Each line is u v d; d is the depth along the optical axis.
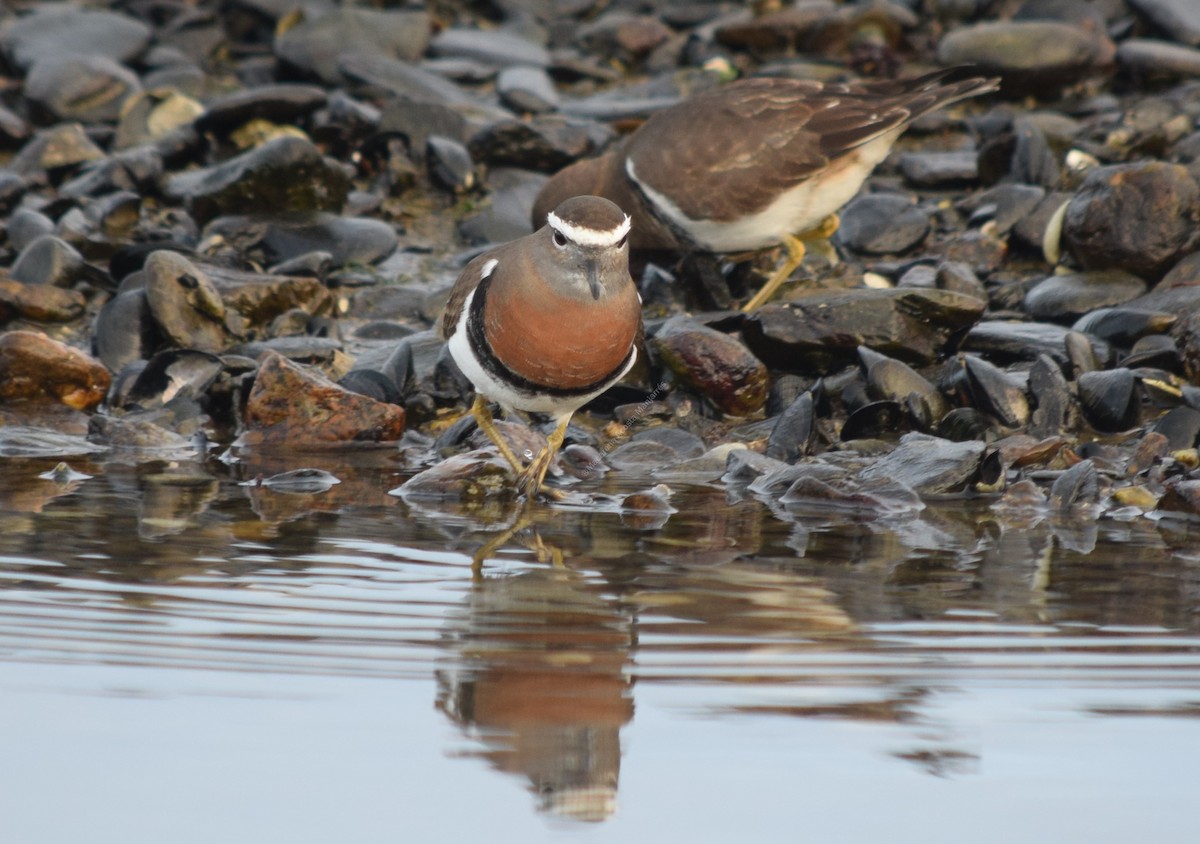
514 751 6.38
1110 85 19.73
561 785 6.13
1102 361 12.42
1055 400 11.75
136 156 16.86
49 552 8.77
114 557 8.70
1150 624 7.69
